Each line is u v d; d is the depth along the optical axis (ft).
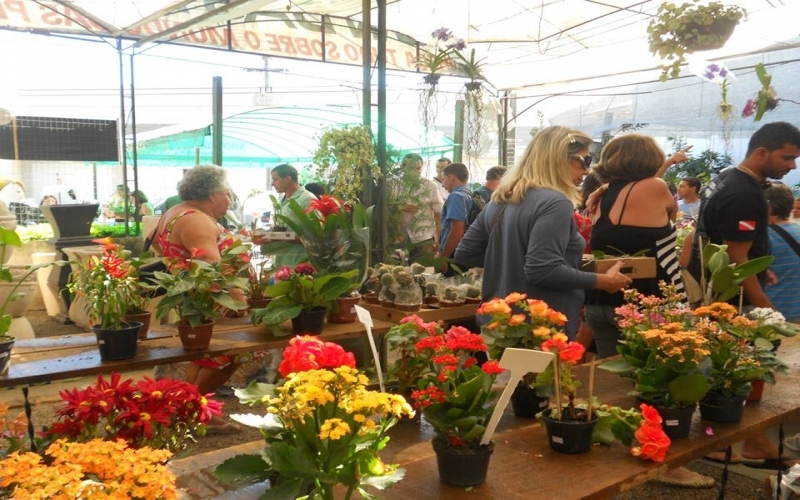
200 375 10.53
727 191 9.72
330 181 15.15
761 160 9.66
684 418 6.01
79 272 7.73
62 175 38.78
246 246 9.11
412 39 23.68
